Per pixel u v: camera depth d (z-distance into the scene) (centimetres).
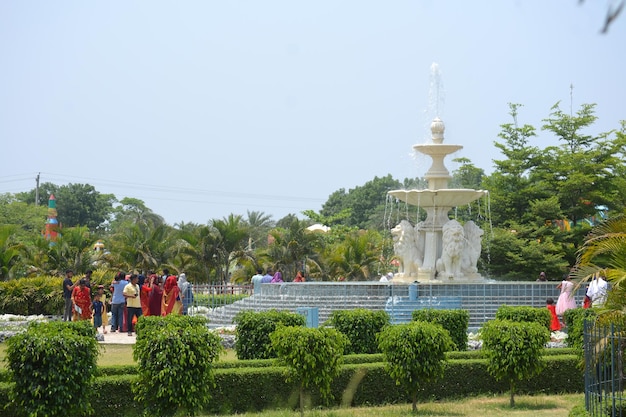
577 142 4197
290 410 1437
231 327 2528
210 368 1307
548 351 1753
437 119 3138
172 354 1273
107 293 3256
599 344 1270
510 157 4238
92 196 10050
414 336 1453
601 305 1459
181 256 4922
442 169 3109
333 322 1856
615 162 4047
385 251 5181
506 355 1504
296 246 5038
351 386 1493
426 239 3030
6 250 3953
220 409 1430
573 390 1670
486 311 2706
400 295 2722
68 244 4281
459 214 4694
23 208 7619
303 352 1362
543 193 4138
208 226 5066
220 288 3331
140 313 2603
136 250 4706
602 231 1428
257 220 6769
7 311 3225
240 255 5022
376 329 1827
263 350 1720
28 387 1182
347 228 6619
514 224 4066
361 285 2742
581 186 4022
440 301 2684
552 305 2417
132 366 1512
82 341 1224
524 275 3981
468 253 3000
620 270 1377
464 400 1581
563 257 4062
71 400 1211
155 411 1284
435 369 1466
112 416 1352
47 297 3241
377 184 10094
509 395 1633
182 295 3031
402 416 1409
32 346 1185
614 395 1167
